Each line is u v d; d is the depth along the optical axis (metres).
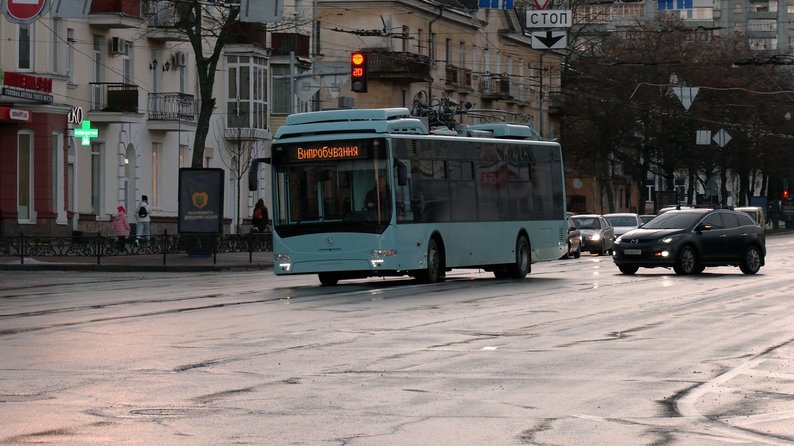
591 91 101.56
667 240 42.41
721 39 109.19
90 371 16.75
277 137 35.56
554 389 15.46
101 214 59.34
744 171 109.94
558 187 44.00
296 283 37.69
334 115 35.38
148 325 23.19
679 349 19.92
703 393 15.20
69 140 56.41
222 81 70.12
